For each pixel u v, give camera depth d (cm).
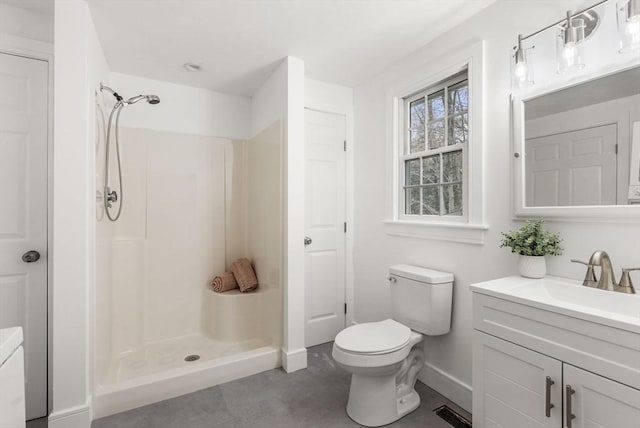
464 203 197
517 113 161
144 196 266
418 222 221
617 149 128
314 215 278
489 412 135
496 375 133
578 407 106
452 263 199
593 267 132
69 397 162
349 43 215
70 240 162
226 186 300
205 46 217
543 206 151
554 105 148
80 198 164
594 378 102
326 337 283
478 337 141
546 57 151
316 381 218
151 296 268
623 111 126
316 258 278
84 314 165
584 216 137
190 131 284
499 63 172
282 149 238
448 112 212
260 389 208
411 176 242
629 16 121
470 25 187
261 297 274
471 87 186
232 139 302
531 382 120
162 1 169
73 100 163
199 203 289
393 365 167
